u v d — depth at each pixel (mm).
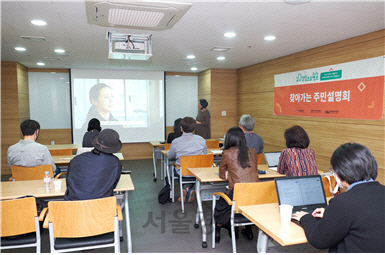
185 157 3686
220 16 3227
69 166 2070
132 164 7324
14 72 6371
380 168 3752
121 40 3467
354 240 1215
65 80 7691
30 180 2729
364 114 3961
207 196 3174
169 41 4461
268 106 6398
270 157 3379
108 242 1981
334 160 1369
